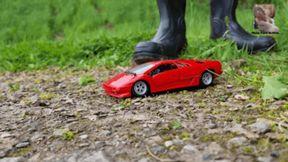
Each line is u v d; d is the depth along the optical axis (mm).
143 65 1023
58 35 2967
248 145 701
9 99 1151
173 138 747
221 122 798
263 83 1014
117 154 714
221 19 1446
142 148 725
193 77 1026
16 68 1771
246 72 1164
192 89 1035
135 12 2893
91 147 748
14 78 1581
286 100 896
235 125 778
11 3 3086
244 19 1945
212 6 1479
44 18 3033
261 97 932
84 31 2891
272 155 664
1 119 948
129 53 1640
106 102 996
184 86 1021
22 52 1961
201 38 1626
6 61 1859
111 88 994
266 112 834
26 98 1144
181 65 1022
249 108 863
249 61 1255
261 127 754
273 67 1188
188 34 1869
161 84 999
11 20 2998
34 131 849
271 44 1334
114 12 2965
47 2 3131
